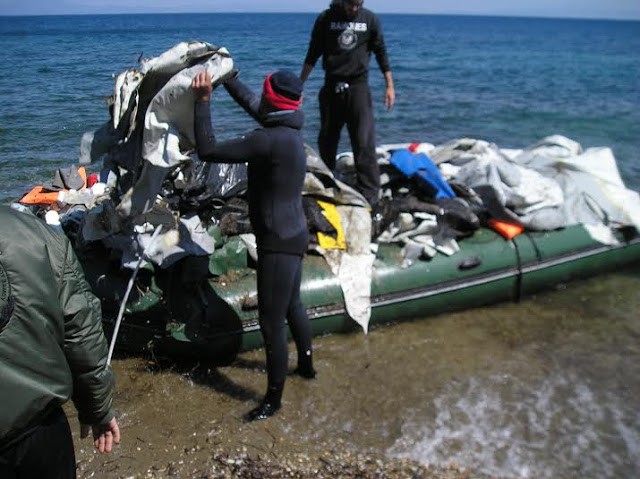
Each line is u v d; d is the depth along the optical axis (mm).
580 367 4109
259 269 3371
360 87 5055
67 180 5109
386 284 4441
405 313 4523
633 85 19031
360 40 4938
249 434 3422
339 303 4277
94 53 16266
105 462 3162
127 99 3455
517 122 12219
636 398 3809
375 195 5078
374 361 4113
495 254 4797
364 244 4520
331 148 5543
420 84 17812
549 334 4488
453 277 4621
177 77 3186
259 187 3264
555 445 3398
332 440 3396
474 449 3357
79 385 1962
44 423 1790
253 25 91438
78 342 1853
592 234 5156
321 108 5344
